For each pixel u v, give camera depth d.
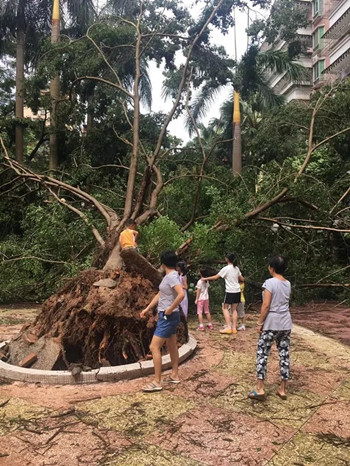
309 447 3.36
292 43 13.41
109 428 3.65
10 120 16.84
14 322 8.75
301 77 21.30
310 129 11.24
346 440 3.49
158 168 11.93
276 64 19.86
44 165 18.41
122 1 16.00
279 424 3.78
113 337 5.68
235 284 7.80
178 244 8.80
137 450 3.27
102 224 10.51
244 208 10.66
